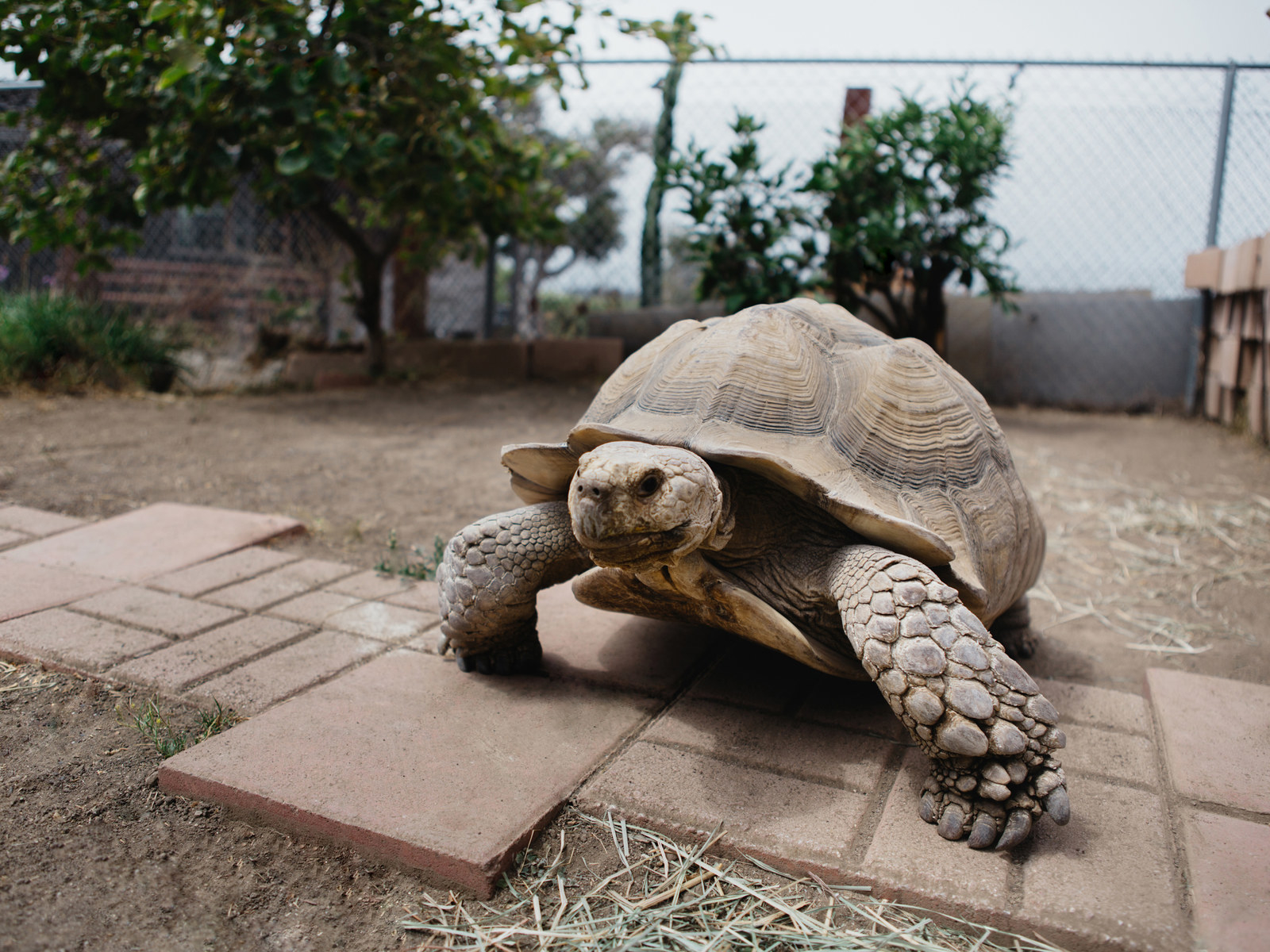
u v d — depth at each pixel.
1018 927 1.27
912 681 1.41
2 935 1.26
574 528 1.47
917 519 1.70
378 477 4.08
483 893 1.36
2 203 5.93
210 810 1.57
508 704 1.89
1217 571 3.15
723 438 1.68
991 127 5.59
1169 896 1.31
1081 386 7.06
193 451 4.43
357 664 2.12
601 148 8.47
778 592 1.74
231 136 5.08
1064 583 3.04
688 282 9.48
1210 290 6.51
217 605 2.46
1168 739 1.79
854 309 6.17
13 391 5.56
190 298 7.21
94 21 4.92
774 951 1.26
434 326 10.09
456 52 5.46
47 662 2.08
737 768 1.66
